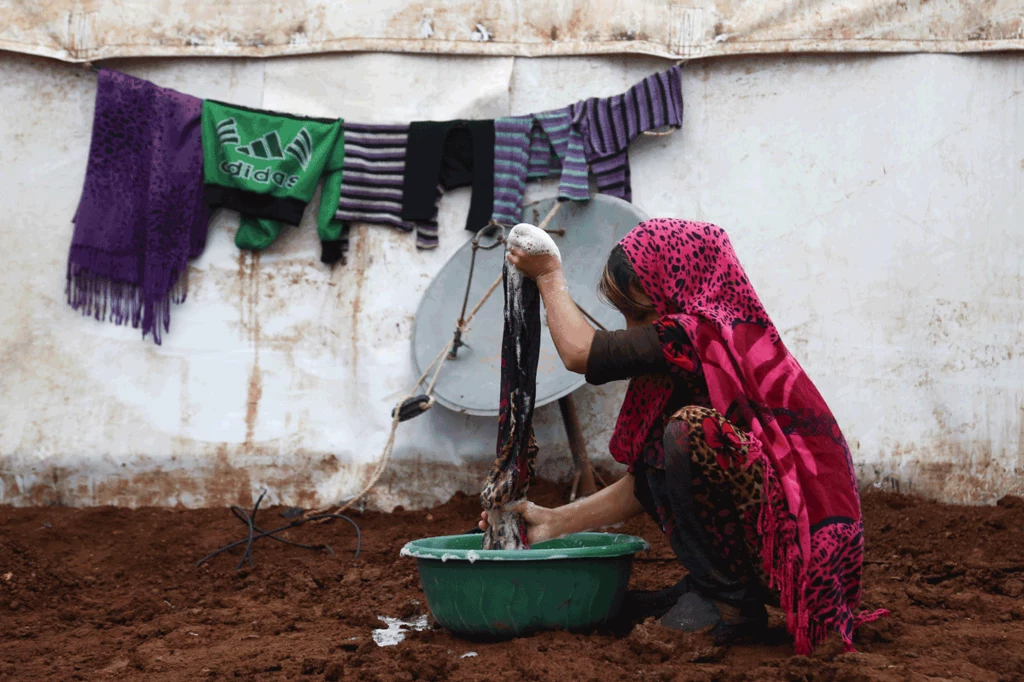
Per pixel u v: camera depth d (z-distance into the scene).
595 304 4.66
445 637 2.98
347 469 4.91
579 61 4.99
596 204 4.81
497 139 4.88
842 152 4.93
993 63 4.98
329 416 4.94
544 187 4.95
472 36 4.96
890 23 4.91
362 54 4.98
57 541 4.40
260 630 3.29
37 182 4.96
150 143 4.85
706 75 4.98
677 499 2.58
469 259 4.89
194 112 4.88
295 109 4.99
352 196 4.89
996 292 4.95
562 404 4.71
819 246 4.91
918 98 4.92
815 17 4.89
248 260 4.98
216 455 4.94
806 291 4.91
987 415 4.92
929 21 4.92
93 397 4.94
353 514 4.83
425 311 4.85
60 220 4.95
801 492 2.55
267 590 3.89
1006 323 4.95
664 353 2.60
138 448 4.93
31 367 4.93
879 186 4.91
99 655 3.00
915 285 4.90
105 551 4.32
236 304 4.98
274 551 4.35
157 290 4.86
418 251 4.95
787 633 2.77
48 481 4.91
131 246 4.86
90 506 4.91
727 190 4.95
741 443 2.50
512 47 4.96
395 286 4.95
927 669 2.46
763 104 4.95
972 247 4.93
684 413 2.54
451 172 4.92
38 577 3.98
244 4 4.95
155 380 4.95
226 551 4.31
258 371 4.97
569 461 4.91
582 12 4.94
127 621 3.58
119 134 4.87
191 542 4.40
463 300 4.86
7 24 4.89
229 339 4.97
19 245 4.95
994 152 4.96
